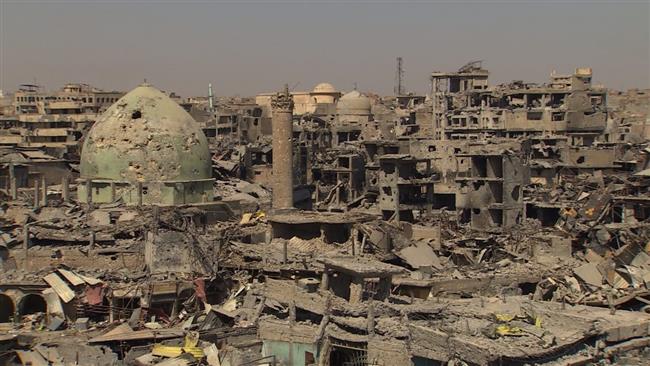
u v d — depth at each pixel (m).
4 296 74.50
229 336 65.44
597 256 89.19
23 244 81.44
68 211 93.75
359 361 59.28
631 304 69.94
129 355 63.28
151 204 93.81
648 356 58.66
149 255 78.06
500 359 52.50
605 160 136.12
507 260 87.75
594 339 58.22
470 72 197.12
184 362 60.78
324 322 62.03
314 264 76.31
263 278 78.19
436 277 79.06
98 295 73.12
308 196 124.12
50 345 64.31
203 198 99.94
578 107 161.88
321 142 166.12
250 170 139.38
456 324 59.84
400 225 92.62
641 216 102.12
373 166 124.88
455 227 101.81
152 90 102.00
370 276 65.06
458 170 126.94
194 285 74.50
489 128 162.00
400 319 61.06
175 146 98.31
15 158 127.94
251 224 94.69
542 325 60.31
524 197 114.19
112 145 97.75
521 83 177.88
